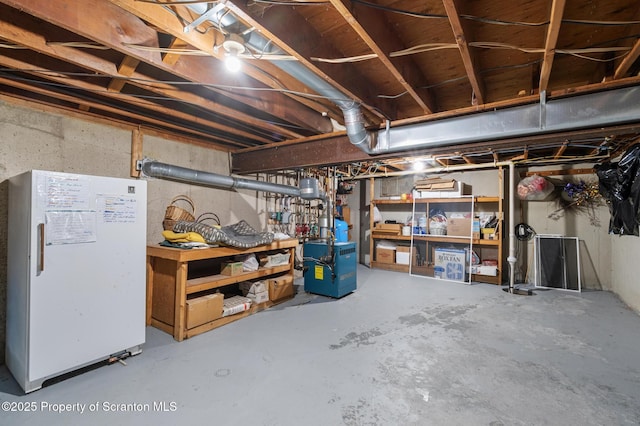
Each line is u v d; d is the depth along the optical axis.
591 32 1.82
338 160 3.18
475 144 2.51
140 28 1.80
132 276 2.42
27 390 1.94
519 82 2.49
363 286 4.86
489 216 5.67
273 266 3.96
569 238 4.93
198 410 1.81
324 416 1.77
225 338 2.83
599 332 3.01
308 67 1.84
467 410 1.83
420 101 2.35
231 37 1.52
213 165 4.04
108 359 2.33
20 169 2.47
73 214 2.09
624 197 3.40
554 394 1.99
